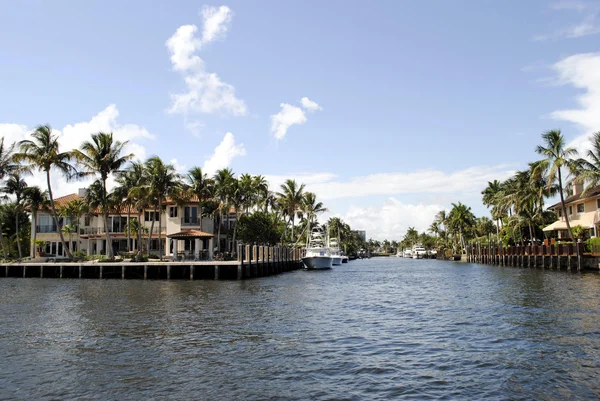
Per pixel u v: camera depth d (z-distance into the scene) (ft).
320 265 241.55
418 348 52.08
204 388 38.78
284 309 81.71
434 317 73.20
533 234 249.14
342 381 40.47
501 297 96.07
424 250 557.33
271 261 187.62
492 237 330.34
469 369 43.70
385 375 42.14
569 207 212.84
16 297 101.55
